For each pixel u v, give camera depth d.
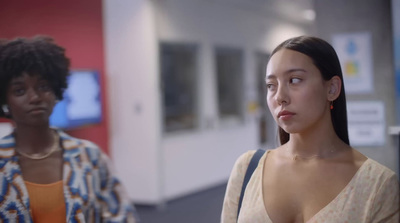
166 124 5.33
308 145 0.96
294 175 0.95
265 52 7.36
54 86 1.19
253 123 6.98
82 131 4.75
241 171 1.05
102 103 5.00
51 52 1.19
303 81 0.90
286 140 1.09
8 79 1.13
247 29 6.84
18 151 1.16
